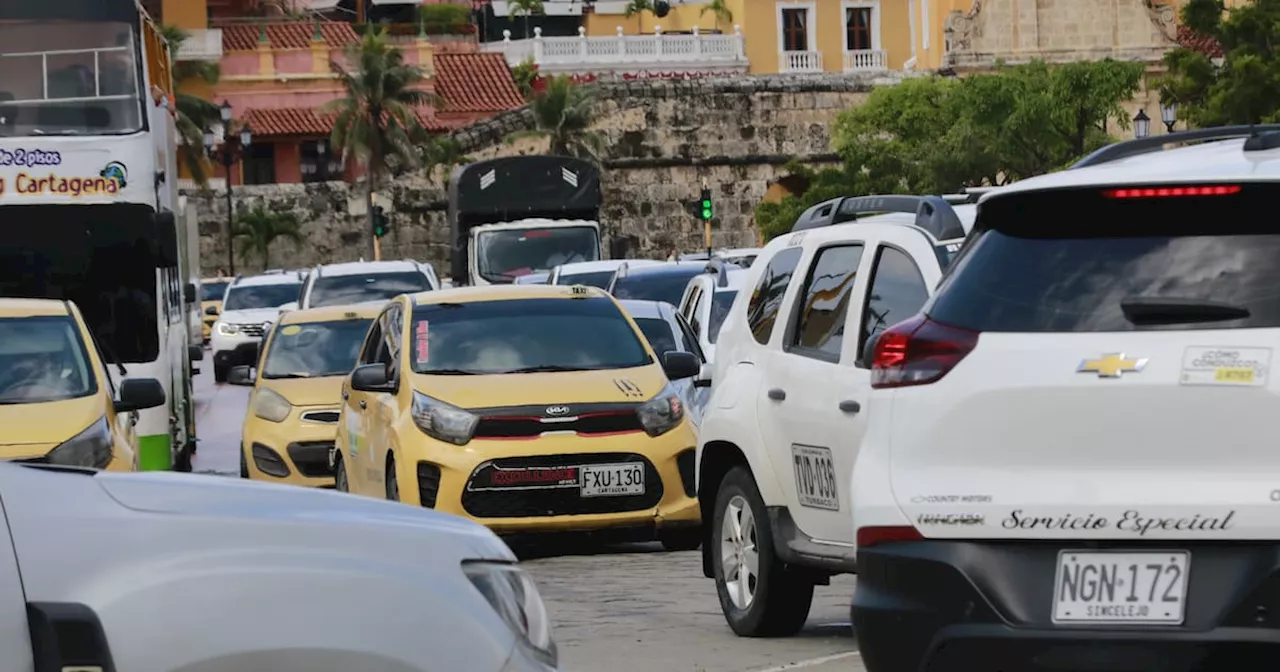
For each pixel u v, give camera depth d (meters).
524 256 79.75
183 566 8.43
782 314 18.72
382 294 62.81
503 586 9.20
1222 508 11.23
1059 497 11.55
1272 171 11.32
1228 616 11.25
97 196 36.31
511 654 8.92
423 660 8.63
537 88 182.62
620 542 30.14
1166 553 11.41
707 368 28.77
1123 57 151.00
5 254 36.06
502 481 26.16
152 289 36.56
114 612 8.24
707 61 182.50
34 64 36.31
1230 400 11.27
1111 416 11.49
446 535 9.15
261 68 164.25
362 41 153.25
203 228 150.12
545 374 27.52
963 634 11.73
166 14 161.25
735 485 19.08
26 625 8.17
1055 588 11.58
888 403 12.31
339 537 8.79
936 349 12.07
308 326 41.34
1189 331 11.42
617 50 183.75
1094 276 11.73
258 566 8.52
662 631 19.72
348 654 8.50
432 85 170.38
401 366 28.09
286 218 151.25
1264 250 11.45
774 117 154.38
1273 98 97.94
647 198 154.25
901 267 16.89
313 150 163.88
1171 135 14.23
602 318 29.12
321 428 37.84
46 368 26.44
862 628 12.32
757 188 154.88
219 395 75.44
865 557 12.30
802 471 17.70
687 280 50.09
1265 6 101.06
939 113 119.62
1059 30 151.38
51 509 8.56
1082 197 11.77
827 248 18.41
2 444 24.38
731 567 19.28
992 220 12.25
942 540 11.91
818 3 182.25
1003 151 107.06
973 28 151.38
